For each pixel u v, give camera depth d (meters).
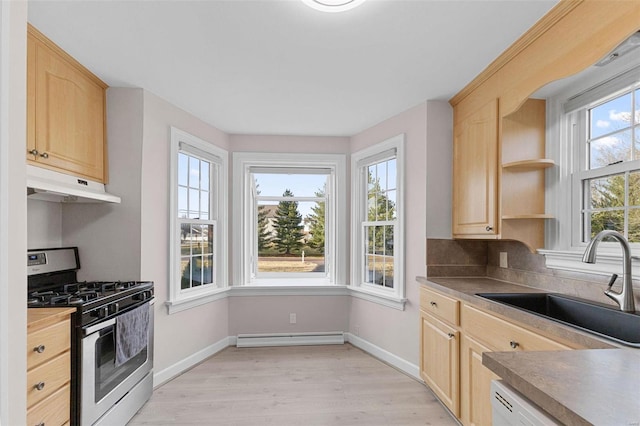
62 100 2.10
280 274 3.97
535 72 1.89
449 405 2.20
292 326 3.72
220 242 3.56
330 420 2.25
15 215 0.53
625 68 1.66
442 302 2.33
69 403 1.67
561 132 2.08
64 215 2.47
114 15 1.73
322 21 1.78
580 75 1.80
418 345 2.86
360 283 3.66
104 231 2.50
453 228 2.80
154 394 2.58
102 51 2.07
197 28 1.84
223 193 3.60
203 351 3.26
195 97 2.77
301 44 2.00
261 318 3.69
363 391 2.65
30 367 1.44
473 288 2.25
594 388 0.78
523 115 2.19
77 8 1.67
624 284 1.54
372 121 3.33
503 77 2.18
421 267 2.84
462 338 2.08
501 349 1.68
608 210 1.83
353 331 3.70
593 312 1.71
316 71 2.33
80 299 1.80
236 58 2.16
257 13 1.71
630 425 0.63
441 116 2.83
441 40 1.96
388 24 1.80
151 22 1.79
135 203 2.54
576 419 0.67
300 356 3.37
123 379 2.10
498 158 2.23
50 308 1.66
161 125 2.78
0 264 0.49
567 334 1.27
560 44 1.71
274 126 3.48
